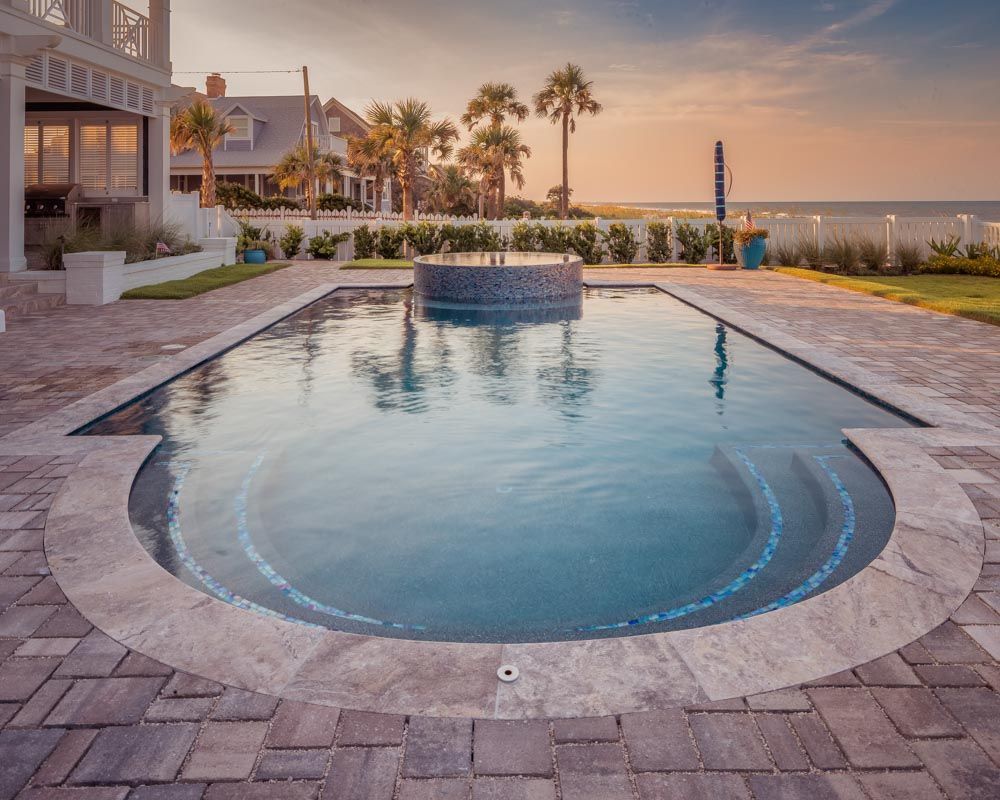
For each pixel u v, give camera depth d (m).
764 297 12.45
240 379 7.00
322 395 6.46
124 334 8.91
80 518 3.61
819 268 18.28
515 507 4.09
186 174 37.25
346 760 2.01
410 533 3.76
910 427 5.42
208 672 2.40
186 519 3.88
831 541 3.61
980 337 8.64
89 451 4.64
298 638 2.60
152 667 2.43
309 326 10.04
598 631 2.88
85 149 16.20
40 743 2.08
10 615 2.75
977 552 3.26
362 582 3.26
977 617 2.74
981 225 18.27
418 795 1.88
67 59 12.52
